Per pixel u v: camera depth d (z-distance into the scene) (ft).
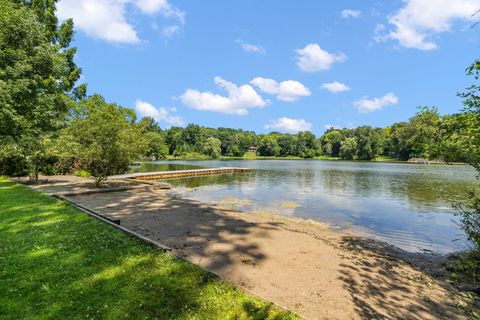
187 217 29.48
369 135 269.44
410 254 23.67
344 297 13.75
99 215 25.80
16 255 15.62
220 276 14.24
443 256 23.32
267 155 381.60
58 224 22.07
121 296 11.77
